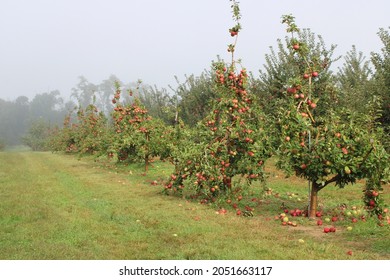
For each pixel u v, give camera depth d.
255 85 22.23
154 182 14.17
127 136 19.19
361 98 16.72
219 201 10.38
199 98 28.36
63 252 6.55
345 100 16.78
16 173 17.66
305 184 13.91
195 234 7.70
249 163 10.53
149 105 35.41
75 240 7.32
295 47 9.84
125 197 11.65
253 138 10.63
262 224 8.69
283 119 9.29
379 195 8.78
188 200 11.38
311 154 8.98
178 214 9.41
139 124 19.12
